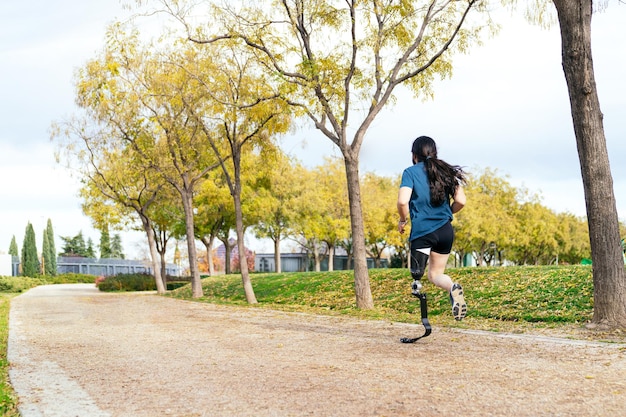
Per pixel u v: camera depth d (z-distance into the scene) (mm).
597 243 8297
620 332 7750
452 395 3975
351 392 4203
